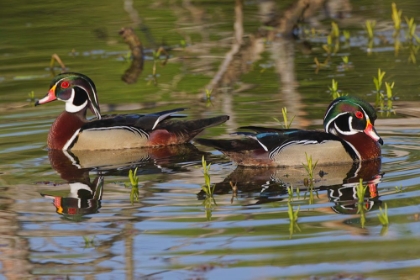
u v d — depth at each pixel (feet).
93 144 50.42
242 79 64.59
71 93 52.16
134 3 91.04
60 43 78.48
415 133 49.55
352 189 39.60
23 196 39.75
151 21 85.92
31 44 78.33
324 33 81.05
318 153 44.65
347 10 88.74
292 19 80.59
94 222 35.53
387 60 68.23
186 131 51.34
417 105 55.21
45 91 62.69
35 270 30.50
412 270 29.14
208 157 47.75
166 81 65.05
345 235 32.81
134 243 32.78
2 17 86.22
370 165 44.21
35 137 51.85
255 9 91.04
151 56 74.59
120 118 51.65
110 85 64.34
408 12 86.02
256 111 54.80
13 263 31.19
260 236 32.99
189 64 70.64
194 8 91.20
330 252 31.09
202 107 56.54
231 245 32.14
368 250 31.14
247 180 42.04
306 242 32.19
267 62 70.03
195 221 35.09
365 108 45.75
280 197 38.55
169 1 92.32
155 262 30.89
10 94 62.28
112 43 78.43
